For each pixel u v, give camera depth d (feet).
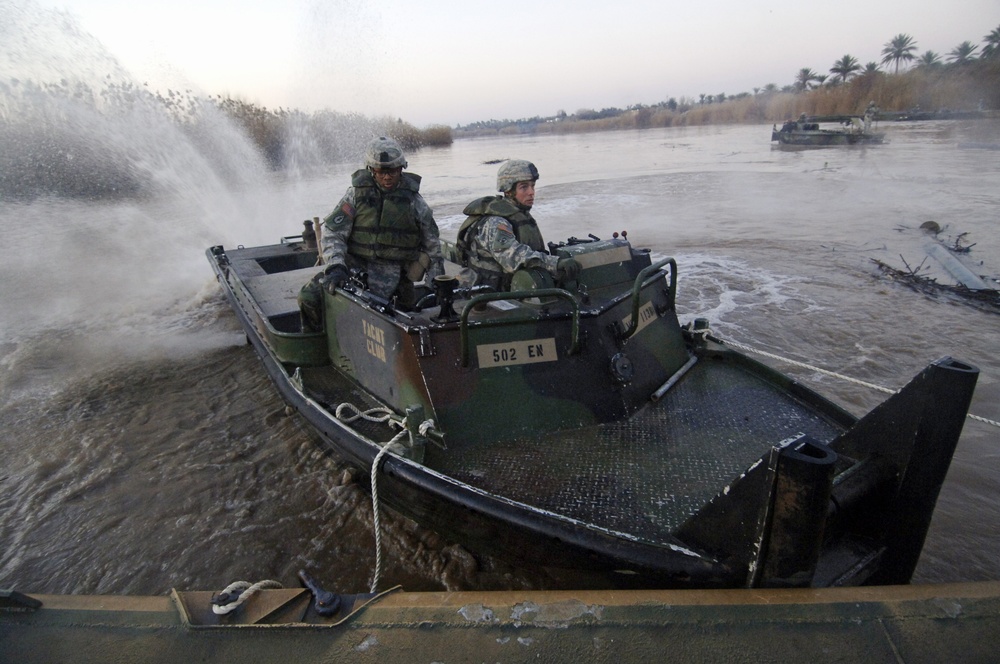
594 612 7.57
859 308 26.78
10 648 7.56
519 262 13.91
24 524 14.43
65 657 7.41
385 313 13.46
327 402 15.12
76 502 15.26
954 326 24.32
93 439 18.17
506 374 12.67
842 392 19.31
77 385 22.06
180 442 17.98
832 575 8.89
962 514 13.67
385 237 15.97
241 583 8.31
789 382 14.21
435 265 17.10
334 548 13.44
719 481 11.01
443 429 12.32
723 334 24.27
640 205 55.93
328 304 16.46
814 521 7.31
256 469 16.48
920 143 105.60
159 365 23.81
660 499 10.59
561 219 50.52
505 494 10.89
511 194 15.51
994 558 12.41
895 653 6.84
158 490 15.65
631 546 9.20
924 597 7.61
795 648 6.95
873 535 9.64
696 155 106.52
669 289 16.17
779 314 26.45
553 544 9.70
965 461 15.58
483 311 13.29
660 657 6.92
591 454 12.02
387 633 7.47
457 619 7.59
